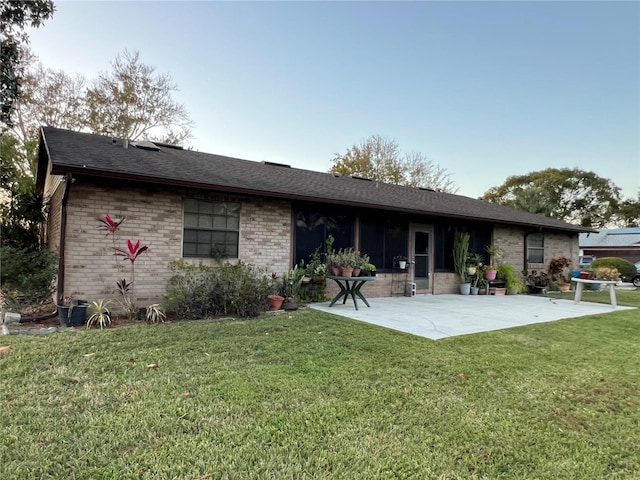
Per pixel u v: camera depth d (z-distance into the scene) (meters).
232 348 4.32
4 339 4.45
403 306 8.09
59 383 3.15
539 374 3.77
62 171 5.32
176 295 6.13
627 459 2.31
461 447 2.36
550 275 13.74
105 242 6.12
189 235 6.98
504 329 5.86
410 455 2.25
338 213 9.03
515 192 30.56
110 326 5.34
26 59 15.63
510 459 2.26
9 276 6.20
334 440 2.38
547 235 14.39
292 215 8.27
